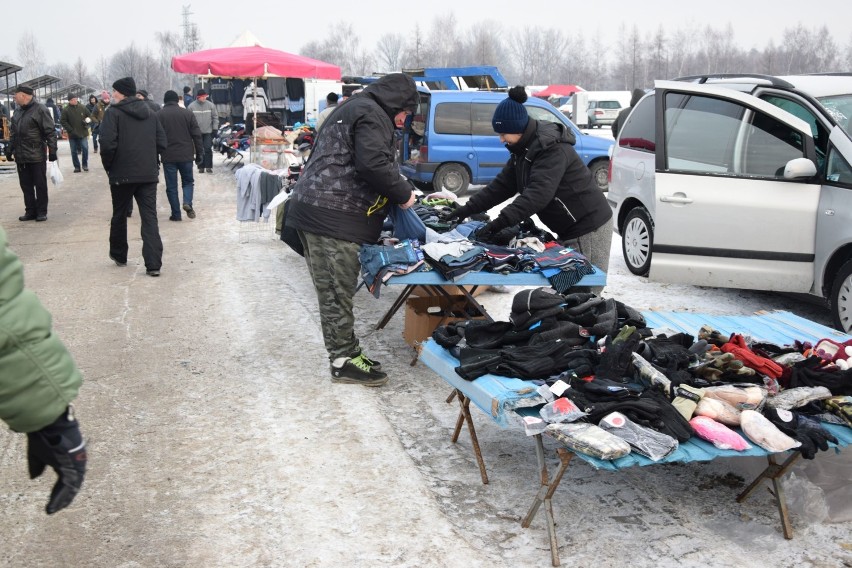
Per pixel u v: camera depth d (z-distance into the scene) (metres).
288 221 4.99
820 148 6.43
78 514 3.43
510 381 3.55
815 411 3.55
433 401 4.79
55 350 1.88
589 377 3.59
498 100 14.27
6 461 3.91
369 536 3.30
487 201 5.52
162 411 4.54
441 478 3.83
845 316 5.98
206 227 10.95
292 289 7.34
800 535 3.39
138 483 3.71
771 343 4.13
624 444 2.99
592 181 5.22
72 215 12.12
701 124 6.86
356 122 4.67
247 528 3.35
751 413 3.31
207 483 3.72
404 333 5.91
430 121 13.98
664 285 7.63
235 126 20.59
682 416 3.28
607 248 5.35
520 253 5.07
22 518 3.39
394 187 4.70
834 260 6.19
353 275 4.90
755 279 6.52
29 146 11.16
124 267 8.27
